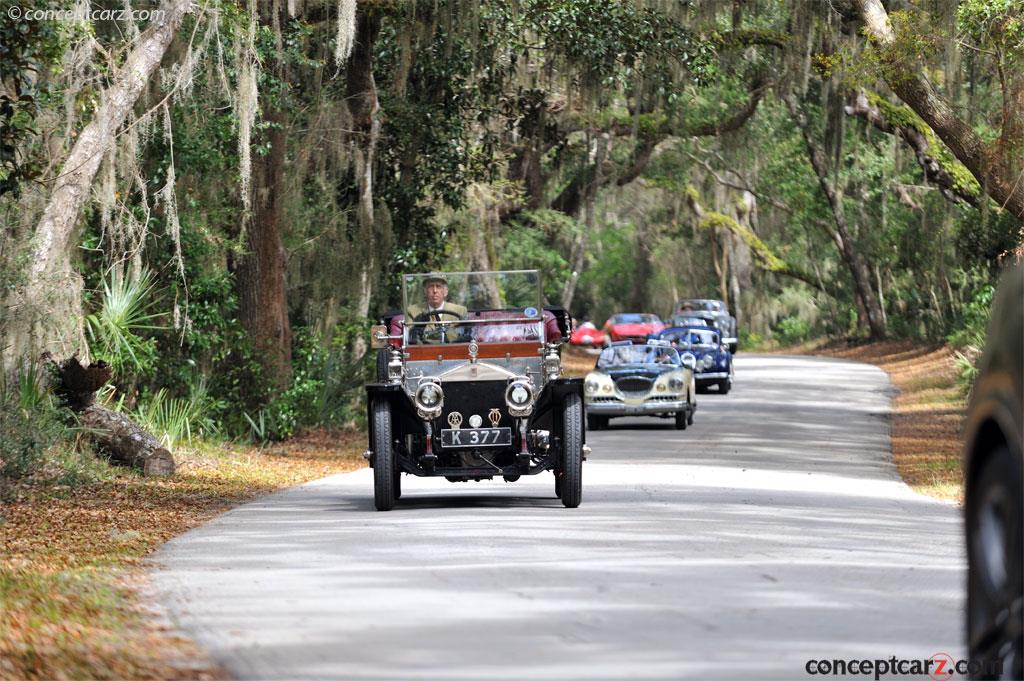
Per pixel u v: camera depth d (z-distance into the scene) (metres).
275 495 46.59
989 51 67.81
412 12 73.62
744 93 126.75
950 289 151.00
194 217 63.91
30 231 50.41
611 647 19.69
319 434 73.19
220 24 57.59
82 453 50.81
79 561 30.58
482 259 116.88
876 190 163.12
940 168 97.81
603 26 79.06
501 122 95.81
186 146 61.09
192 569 28.70
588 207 121.19
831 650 19.41
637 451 62.22
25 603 23.89
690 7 82.81
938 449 64.88
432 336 40.34
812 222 180.25
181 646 20.56
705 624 21.36
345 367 78.31
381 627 21.53
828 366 147.12
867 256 175.12
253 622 22.30
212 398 65.06
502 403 39.44
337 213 79.31
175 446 58.62
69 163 49.66
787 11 94.56
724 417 84.75
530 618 21.97
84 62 49.59
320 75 73.50
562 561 28.34
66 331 51.38
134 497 45.09
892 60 67.56
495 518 36.94
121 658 19.64
